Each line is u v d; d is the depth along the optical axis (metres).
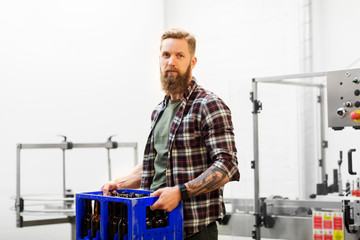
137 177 2.07
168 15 5.34
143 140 4.99
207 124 1.76
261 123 4.45
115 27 4.80
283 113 4.31
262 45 4.53
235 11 4.75
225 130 1.76
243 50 4.68
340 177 3.40
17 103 4.05
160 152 1.88
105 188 1.96
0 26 3.98
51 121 4.27
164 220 1.70
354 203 2.70
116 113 4.75
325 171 4.05
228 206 4.12
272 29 4.45
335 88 2.73
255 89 3.20
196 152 1.80
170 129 1.85
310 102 4.15
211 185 1.67
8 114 4.00
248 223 3.27
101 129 4.62
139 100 4.98
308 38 4.17
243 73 4.67
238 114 4.57
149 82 5.11
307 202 3.01
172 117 1.88
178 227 1.71
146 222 1.66
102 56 4.68
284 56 4.36
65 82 4.38
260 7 4.55
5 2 4.01
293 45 4.26
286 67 4.33
